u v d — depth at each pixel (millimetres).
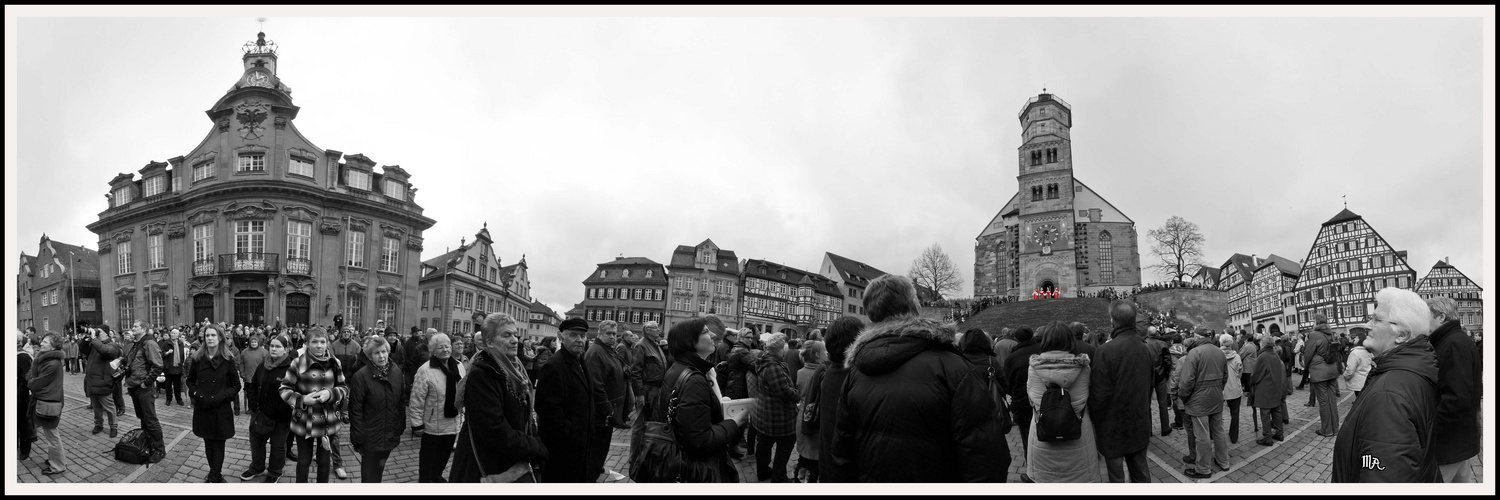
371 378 7137
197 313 38156
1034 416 5648
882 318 3842
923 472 3242
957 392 3250
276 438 7629
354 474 8406
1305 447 9625
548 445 5617
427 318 52594
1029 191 76500
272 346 7516
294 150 38875
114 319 42375
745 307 89125
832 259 113000
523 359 12000
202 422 7523
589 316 87438
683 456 4949
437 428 6695
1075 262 72562
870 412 3377
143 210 40625
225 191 37281
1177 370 9008
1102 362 5719
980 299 83688
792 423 7160
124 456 8680
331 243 39312
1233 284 93062
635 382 10680
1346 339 18062
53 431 8008
